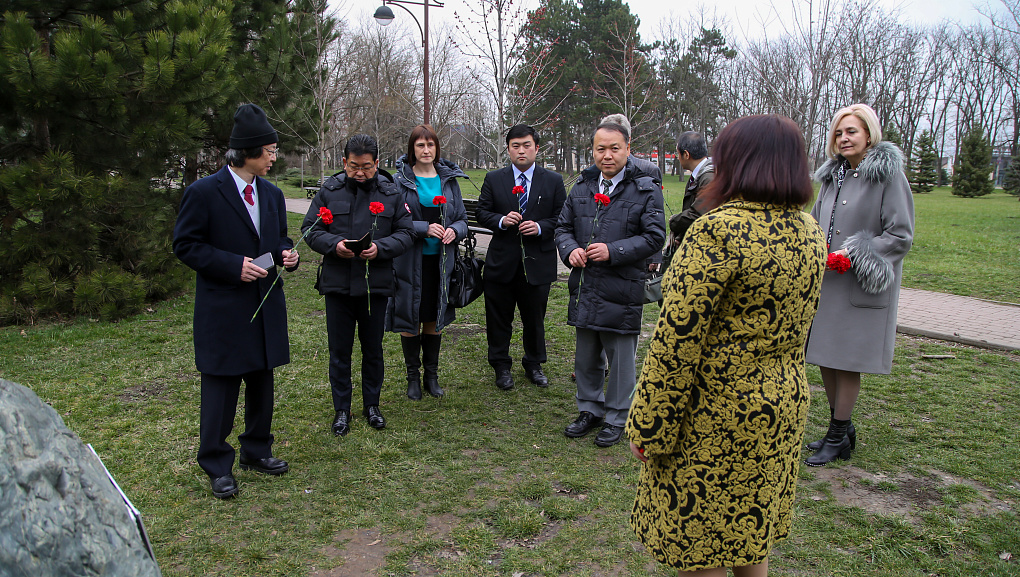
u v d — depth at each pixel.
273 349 3.11
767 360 1.68
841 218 3.42
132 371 4.79
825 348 3.35
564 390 4.56
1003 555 2.58
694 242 1.63
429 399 4.36
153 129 6.30
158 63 6.05
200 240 2.94
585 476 3.27
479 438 3.72
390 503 2.99
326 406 4.19
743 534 1.70
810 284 1.68
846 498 3.05
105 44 5.84
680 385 1.63
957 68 45.25
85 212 6.33
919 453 3.53
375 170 3.77
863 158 3.38
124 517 1.37
